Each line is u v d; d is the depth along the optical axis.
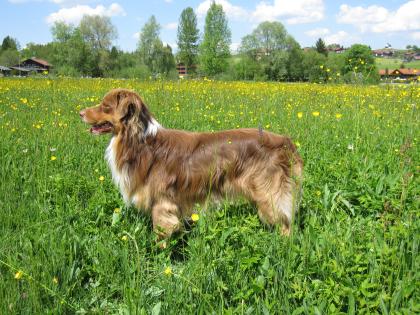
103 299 0.93
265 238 1.04
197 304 0.86
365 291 0.79
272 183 1.19
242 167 1.21
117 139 1.23
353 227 1.05
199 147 1.22
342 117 2.54
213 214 1.12
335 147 1.88
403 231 0.91
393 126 2.25
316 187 1.36
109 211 1.26
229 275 0.92
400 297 0.77
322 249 0.93
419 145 1.79
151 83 4.97
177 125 2.39
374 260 0.87
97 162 1.70
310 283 0.89
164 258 1.06
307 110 2.84
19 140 1.96
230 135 1.23
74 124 2.42
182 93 4.02
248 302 0.86
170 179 1.20
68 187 1.42
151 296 0.90
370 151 1.75
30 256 0.95
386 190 1.30
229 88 4.84
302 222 1.20
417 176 1.38
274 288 0.85
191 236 1.19
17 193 1.40
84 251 1.04
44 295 0.88
